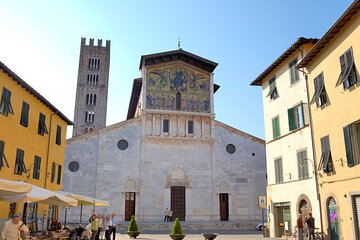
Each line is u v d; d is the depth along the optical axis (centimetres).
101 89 10656
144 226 4712
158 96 5531
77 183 4944
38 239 2214
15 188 1564
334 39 2494
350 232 2266
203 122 5591
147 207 5078
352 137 2261
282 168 3372
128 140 5272
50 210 3900
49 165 3684
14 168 2880
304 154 2978
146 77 5572
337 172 2441
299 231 2697
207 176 5369
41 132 3450
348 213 2291
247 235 3975
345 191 2330
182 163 5344
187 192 5253
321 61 2697
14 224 1658
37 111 3375
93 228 2864
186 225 4819
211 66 5853
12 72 2689
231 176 5444
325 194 2606
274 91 3606
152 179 5194
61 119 4084
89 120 10312
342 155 2378
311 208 2828
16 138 2916
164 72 5659
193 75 5766
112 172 5091
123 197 5044
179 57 5747
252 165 5547
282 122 3425
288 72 3341
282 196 3341
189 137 5456
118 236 3872
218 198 5312
